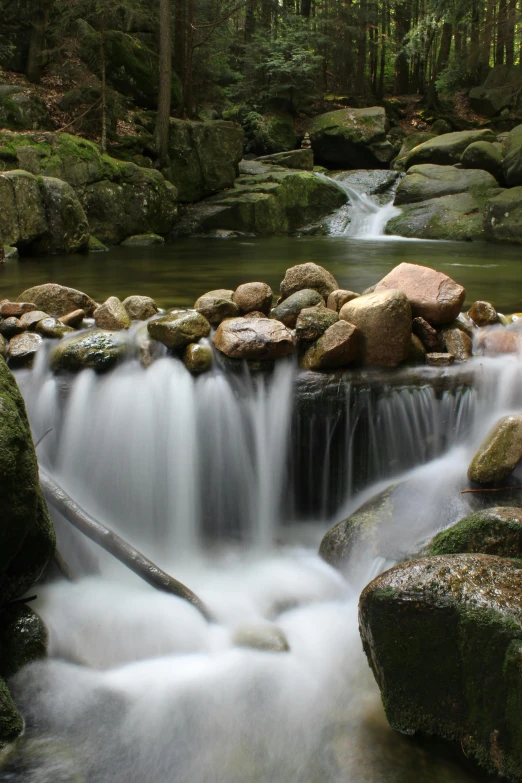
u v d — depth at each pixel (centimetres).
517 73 2505
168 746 262
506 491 371
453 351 455
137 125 1580
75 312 468
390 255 1077
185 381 421
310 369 434
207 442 426
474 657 239
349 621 333
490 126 2447
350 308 448
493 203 1361
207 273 838
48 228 1065
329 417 429
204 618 333
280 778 250
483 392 438
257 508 438
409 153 1927
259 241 1360
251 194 1573
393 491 392
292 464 437
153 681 294
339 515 446
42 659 294
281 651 312
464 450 429
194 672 299
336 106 2425
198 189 1595
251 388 427
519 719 227
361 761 255
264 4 2450
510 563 262
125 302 493
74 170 1224
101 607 331
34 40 1511
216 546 418
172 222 1420
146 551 407
